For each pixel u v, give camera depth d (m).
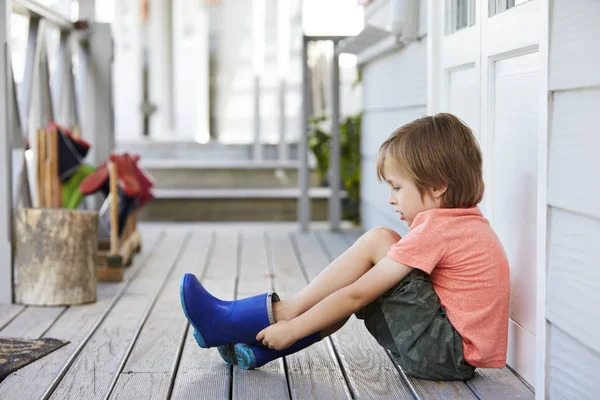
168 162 7.09
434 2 3.04
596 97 1.58
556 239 1.79
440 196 2.14
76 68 4.71
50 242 3.11
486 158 2.49
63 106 4.50
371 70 4.94
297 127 7.55
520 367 2.20
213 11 7.60
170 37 7.65
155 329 2.77
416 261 2.05
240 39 7.61
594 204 1.58
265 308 2.15
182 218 6.24
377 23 4.16
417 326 2.08
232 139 7.70
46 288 3.12
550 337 1.83
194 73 7.66
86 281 3.16
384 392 2.10
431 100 3.07
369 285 2.05
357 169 5.87
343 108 7.16
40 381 2.18
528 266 2.15
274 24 7.50
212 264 4.15
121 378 2.22
